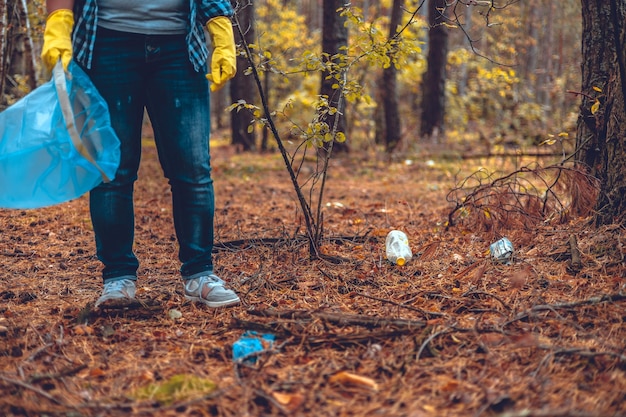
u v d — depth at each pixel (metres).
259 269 3.86
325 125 4.07
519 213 4.55
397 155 11.52
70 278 3.83
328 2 10.57
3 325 2.97
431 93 14.39
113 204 3.12
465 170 9.61
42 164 2.78
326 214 6.14
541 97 22.97
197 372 2.47
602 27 4.40
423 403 2.16
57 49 2.82
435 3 4.13
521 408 2.08
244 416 2.11
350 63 4.23
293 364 2.51
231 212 6.27
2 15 6.22
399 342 2.65
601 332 2.67
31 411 2.12
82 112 2.83
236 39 8.63
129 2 2.99
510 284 3.38
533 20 22.22
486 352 2.52
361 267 3.97
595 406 2.07
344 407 2.15
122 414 2.14
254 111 4.00
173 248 4.66
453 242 4.54
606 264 3.53
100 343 2.78
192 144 3.13
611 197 3.92
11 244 4.70
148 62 3.04
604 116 4.25
